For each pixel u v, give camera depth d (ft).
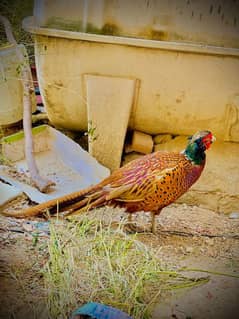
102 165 7.78
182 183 5.94
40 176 7.25
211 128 7.74
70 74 7.45
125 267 5.64
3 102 8.10
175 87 7.33
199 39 6.97
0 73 7.99
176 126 7.83
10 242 5.97
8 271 5.48
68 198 6.15
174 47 6.96
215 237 6.68
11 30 8.66
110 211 6.87
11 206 6.73
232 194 7.68
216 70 7.16
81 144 8.43
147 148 7.99
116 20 6.99
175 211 7.38
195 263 6.00
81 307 4.81
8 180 7.20
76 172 7.77
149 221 6.86
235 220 7.35
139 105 7.57
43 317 4.94
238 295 5.49
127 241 6.05
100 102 7.45
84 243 5.88
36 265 5.59
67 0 7.00
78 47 7.22
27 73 8.21
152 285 5.51
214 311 5.24
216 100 7.39
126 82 7.30
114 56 7.19
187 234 6.68
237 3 6.80
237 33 6.91
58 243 5.75
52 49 7.32
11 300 5.09
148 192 5.87
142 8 6.89
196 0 6.81
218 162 7.80
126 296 5.26
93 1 6.94
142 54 7.12
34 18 7.37
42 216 6.23
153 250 6.14
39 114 8.72
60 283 5.27
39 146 8.14
